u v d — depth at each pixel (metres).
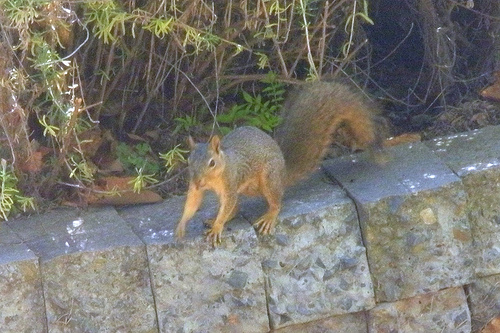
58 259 9.03
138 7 10.53
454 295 9.95
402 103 12.23
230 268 9.34
